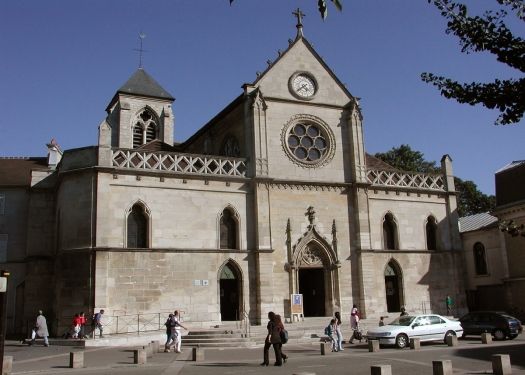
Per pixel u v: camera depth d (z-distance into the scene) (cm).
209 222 3189
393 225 3753
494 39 737
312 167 3541
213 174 3247
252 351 2464
